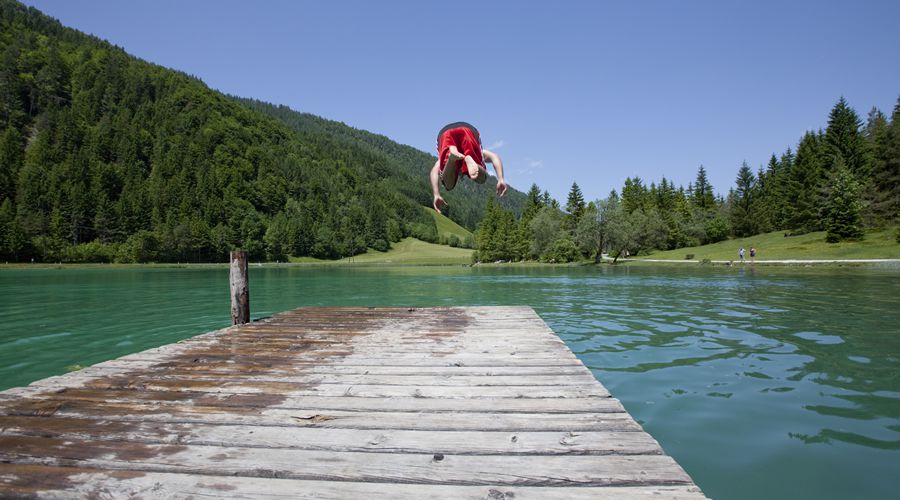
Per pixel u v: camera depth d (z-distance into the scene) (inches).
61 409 134.3
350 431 118.0
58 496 86.3
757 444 146.3
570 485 89.5
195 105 6510.8
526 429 118.2
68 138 4566.9
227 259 3715.6
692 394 197.0
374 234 5265.8
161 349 223.0
